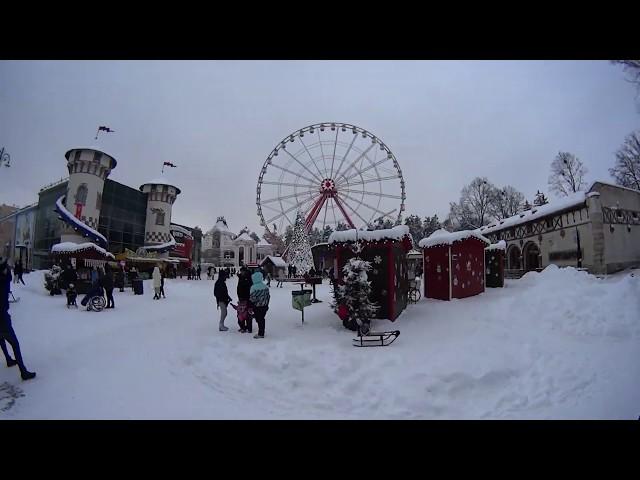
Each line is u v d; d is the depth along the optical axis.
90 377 6.25
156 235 41.59
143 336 9.25
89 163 31.56
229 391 5.96
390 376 6.29
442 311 11.84
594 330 9.04
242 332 9.63
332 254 13.14
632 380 6.03
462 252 14.74
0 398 5.34
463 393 5.86
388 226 34.97
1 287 6.01
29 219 38.81
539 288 11.98
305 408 5.39
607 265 21.17
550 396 5.73
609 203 22.47
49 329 9.91
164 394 5.70
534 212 27.81
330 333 9.48
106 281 14.38
